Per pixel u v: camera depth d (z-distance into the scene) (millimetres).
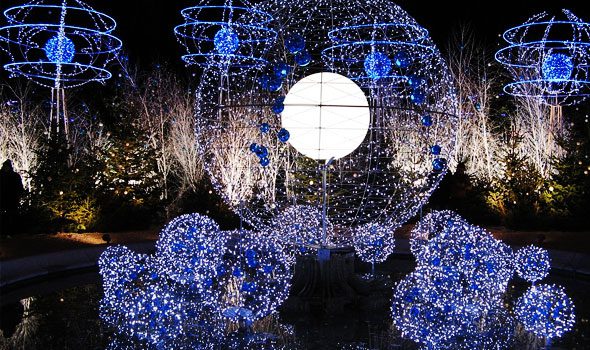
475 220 16703
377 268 12016
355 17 9852
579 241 13648
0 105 20453
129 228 15836
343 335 8047
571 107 20516
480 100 20844
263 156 9023
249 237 9227
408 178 11797
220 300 9352
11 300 9617
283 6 9586
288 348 7531
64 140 16078
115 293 9234
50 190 15195
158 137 21109
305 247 9984
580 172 16047
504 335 8039
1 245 12820
